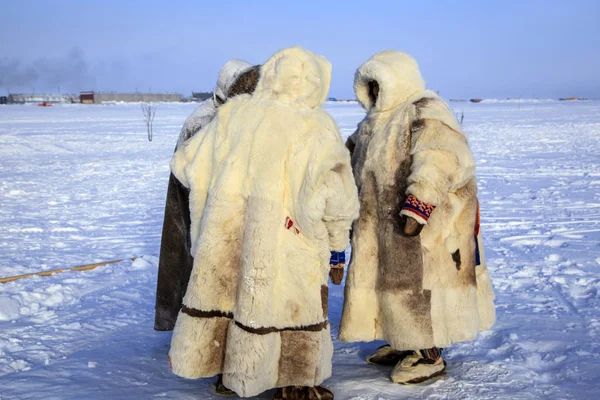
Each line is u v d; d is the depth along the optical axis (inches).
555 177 521.7
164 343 157.5
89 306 195.0
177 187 137.9
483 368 134.2
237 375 107.6
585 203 391.5
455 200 127.0
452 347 151.2
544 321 169.3
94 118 1876.2
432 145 121.3
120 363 140.6
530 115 1921.8
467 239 128.5
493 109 2751.0
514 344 149.9
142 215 383.9
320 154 107.7
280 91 114.8
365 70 134.4
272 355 109.3
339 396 121.0
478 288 137.0
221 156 116.1
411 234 120.3
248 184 111.2
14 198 450.6
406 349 126.4
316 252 111.5
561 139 934.4
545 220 339.3
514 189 458.6
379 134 132.3
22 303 193.9
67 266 254.7
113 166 660.1
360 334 132.9
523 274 226.8
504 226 325.4
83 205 421.4
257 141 111.3
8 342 158.6
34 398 118.0
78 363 140.3
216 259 111.4
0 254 276.5
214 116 129.9
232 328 109.7
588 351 143.1
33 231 332.8
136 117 1962.4
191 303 112.3
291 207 109.7
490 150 784.9
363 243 132.5
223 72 131.4
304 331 111.5
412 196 120.3
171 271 141.5
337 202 106.2
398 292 126.3
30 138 1024.9
